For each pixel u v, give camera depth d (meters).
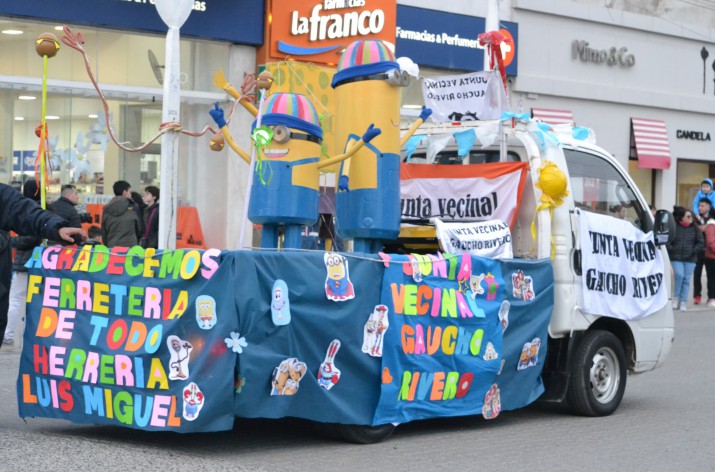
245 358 6.29
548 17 22.03
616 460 6.85
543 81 21.89
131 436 7.11
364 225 7.54
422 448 7.07
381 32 18.70
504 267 7.69
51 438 6.83
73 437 6.91
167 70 9.44
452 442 7.32
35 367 6.81
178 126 9.20
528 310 7.84
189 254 6.33
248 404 6.36
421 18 19.92
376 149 7.55
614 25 23.25
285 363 6.47
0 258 6.44
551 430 7.88
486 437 7.56
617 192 8.81
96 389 6.56
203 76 17.45
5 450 6.40
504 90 8.80
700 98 25.09
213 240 17.72
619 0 23.42
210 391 6.22
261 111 7.16
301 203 7.17
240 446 6.90
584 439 7.55
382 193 7.55
